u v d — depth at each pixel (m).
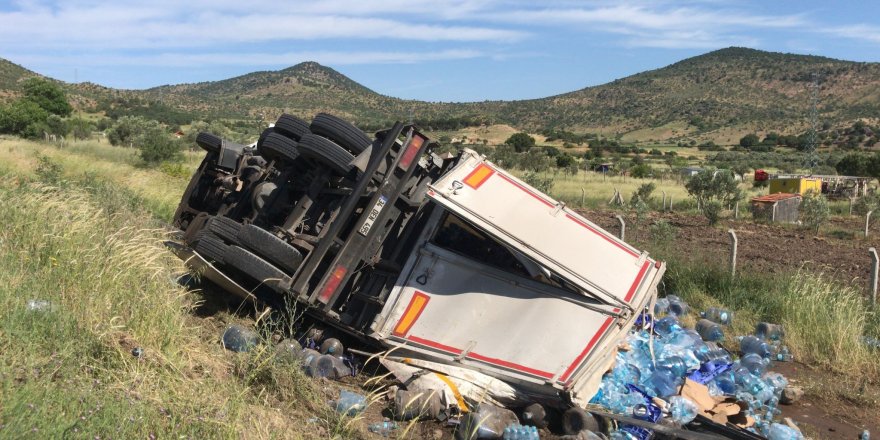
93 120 110.38
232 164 9.38
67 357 5.10
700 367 7.71
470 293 6.70
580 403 6.36
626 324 6.70
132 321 6.14
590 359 6.53
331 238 6.91
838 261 18.28
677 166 93.12
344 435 5.48
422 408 6.02
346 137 7.71
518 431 5.72
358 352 6.88
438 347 6.65
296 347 6.79
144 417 4.57
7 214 8.15
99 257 7.07
